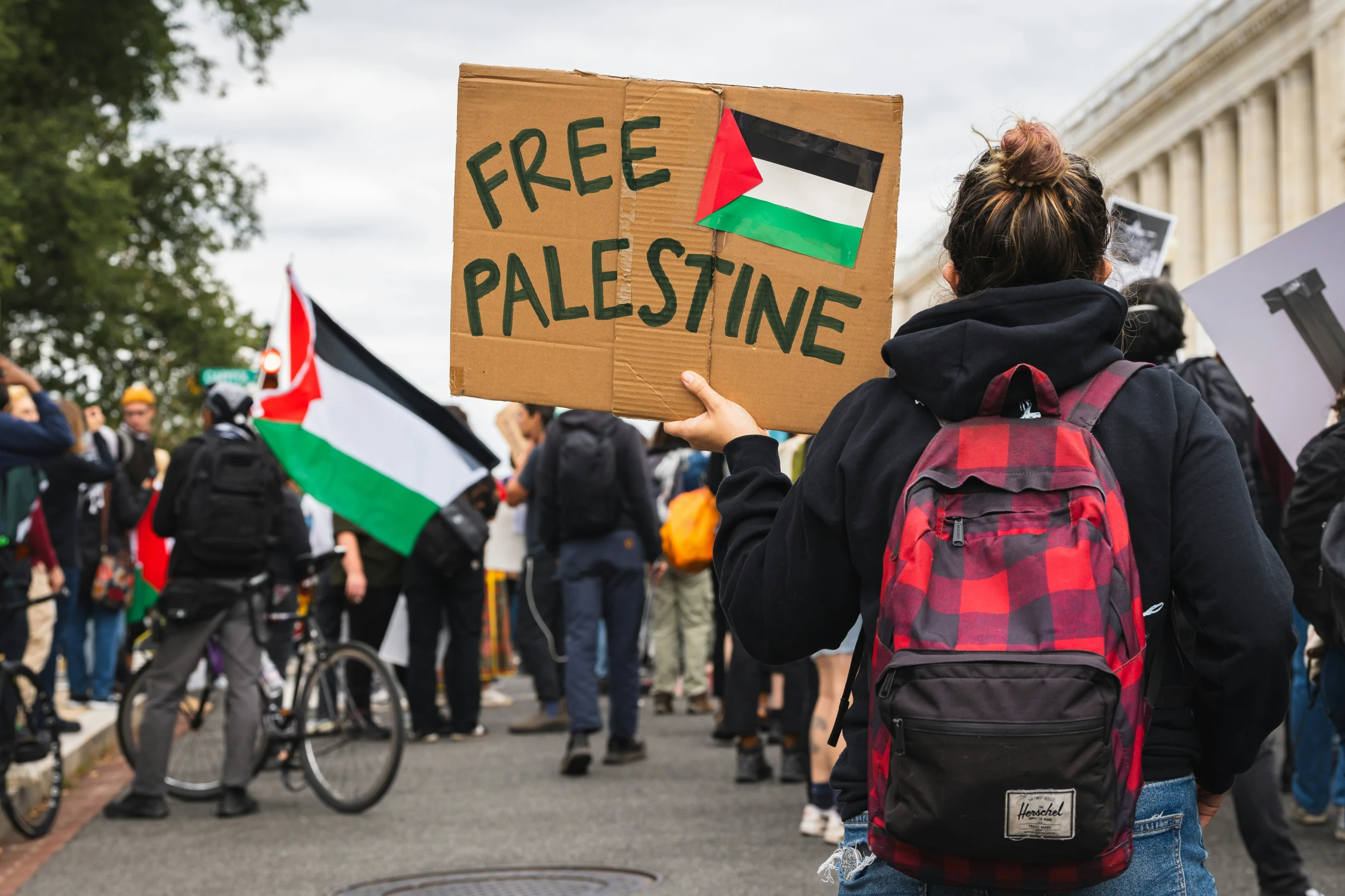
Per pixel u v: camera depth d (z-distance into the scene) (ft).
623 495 25.12
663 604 35.53
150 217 92.99
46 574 27.37
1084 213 6.28
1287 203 156.87
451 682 30.96
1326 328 12.86
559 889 16.53
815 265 7.56
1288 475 16.14
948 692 5.29
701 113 7.65
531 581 31.78
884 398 6.33
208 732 23.93
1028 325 6.02
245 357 95.35
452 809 22.21
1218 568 5.62
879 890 5.98
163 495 21.89
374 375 24.75
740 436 7.24
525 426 31.32
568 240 7.77
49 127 75.51
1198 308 13.38
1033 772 5.14
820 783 18.95
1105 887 5.71
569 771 25.07
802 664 23.71
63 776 23.24
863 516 6.07
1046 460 5.73
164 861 18.69
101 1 81.41
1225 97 168.14
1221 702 5.79
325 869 18.02
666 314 7.66
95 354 86.02
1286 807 19.67
